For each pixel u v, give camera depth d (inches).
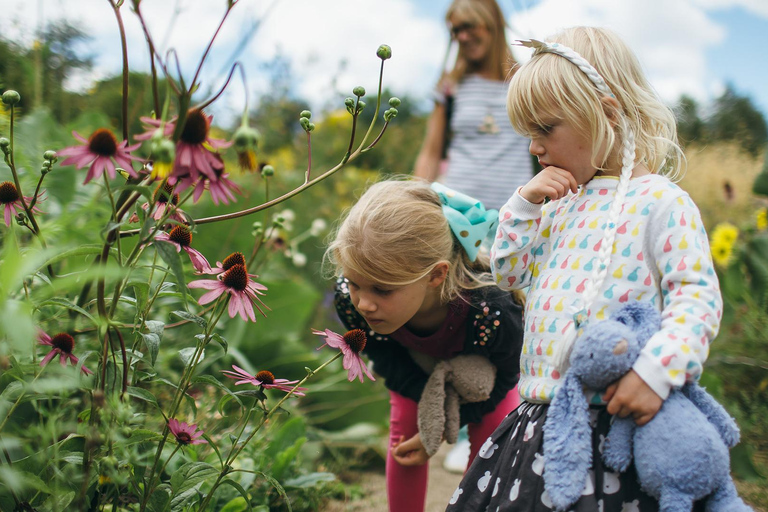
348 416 99.7
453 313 61.4
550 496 43.2
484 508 49.2
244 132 37.7
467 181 103.3
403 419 67.6
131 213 49.9
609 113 49.9
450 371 63.0
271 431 82.7
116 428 43.4
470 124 103.9
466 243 60.7
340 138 247.3
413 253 56.1
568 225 50.7
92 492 48.7
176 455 63.1
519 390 50.4
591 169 50.2
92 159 39.1
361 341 53.9
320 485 79.3
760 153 232.2
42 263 40.9
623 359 42.3
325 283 165.3
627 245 46.9
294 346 103.3
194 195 41.4
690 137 284.2
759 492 80.5
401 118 381.4
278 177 198.2
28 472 41.9
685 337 42.3
